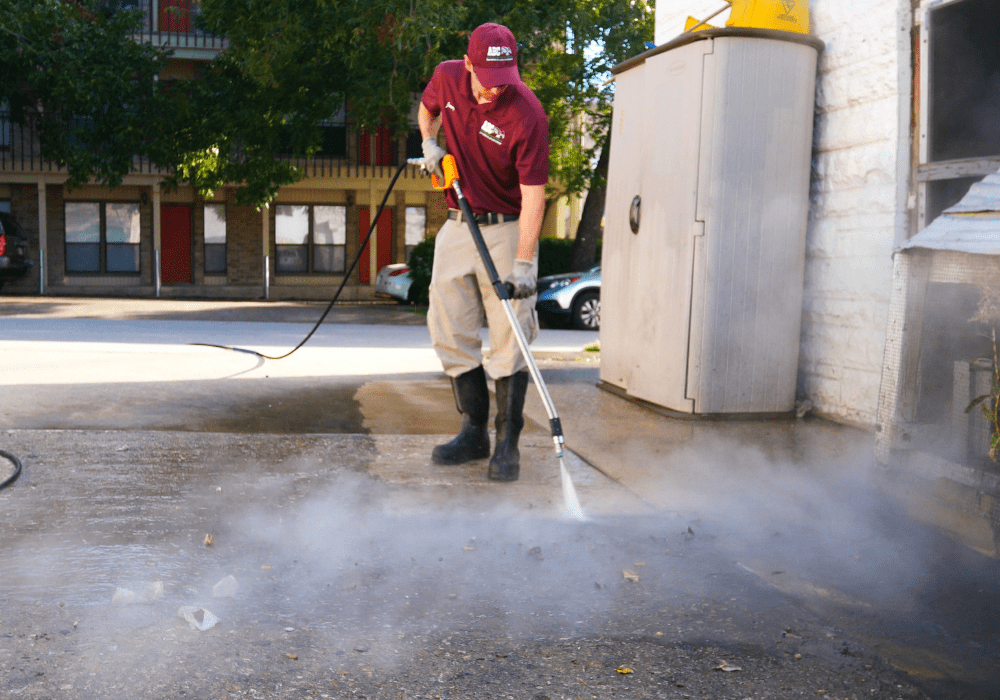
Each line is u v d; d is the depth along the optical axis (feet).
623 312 19.90
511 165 12.59
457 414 17.60
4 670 6.98
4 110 80.59
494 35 11.91
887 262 16.56
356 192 89.25
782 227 17.63
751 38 16.97
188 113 65.21
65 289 81.92
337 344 30.60
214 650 7.46
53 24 62.59
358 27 51.03
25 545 9.68
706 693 6.99
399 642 7.73
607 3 60.80
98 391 18.78
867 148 17.10
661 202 17.98
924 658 7.65
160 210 86.99
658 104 18.06
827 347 18.30
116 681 6.89
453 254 13.24
